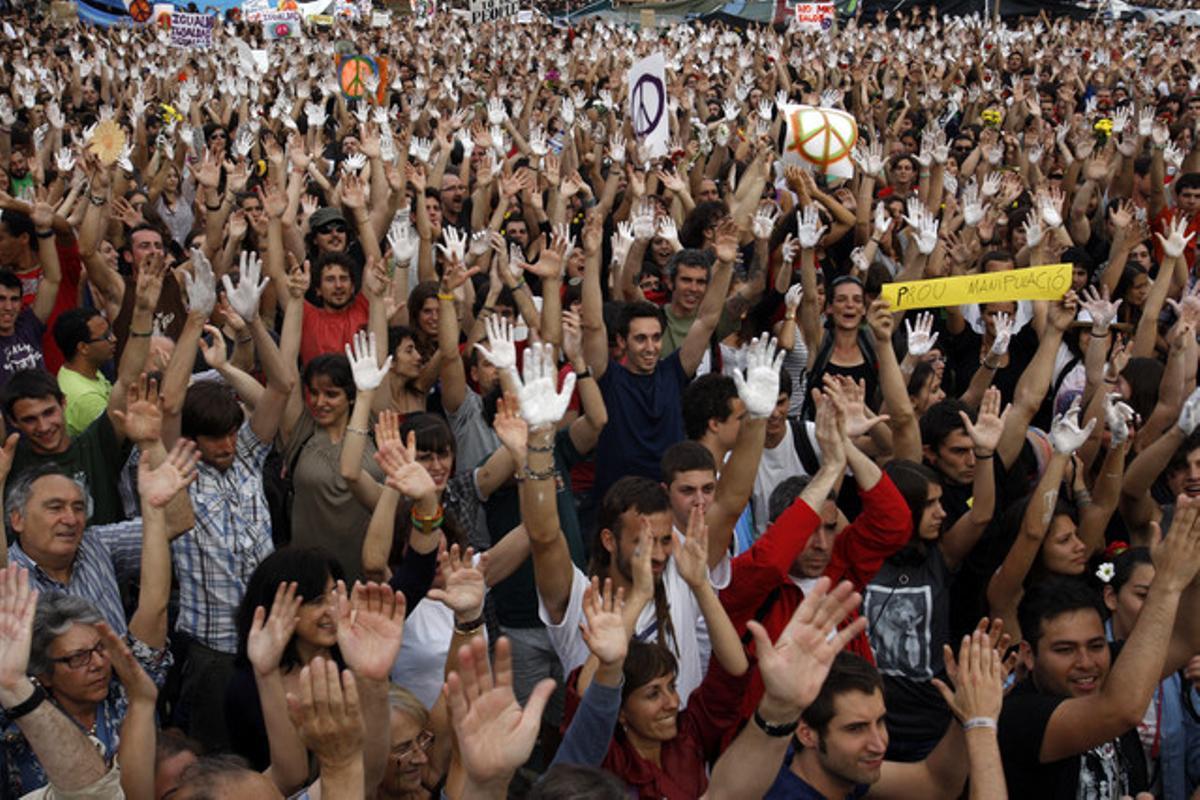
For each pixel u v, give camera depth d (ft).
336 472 20.25
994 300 21.75
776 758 11.99
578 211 40.60
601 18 115.96
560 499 18.57
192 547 18.28
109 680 14.24
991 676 12.45
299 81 56.70
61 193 34.99
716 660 14.20
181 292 27.55
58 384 21.16
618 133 39.37
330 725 10.41
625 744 13.64
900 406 21.07
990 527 19.94
